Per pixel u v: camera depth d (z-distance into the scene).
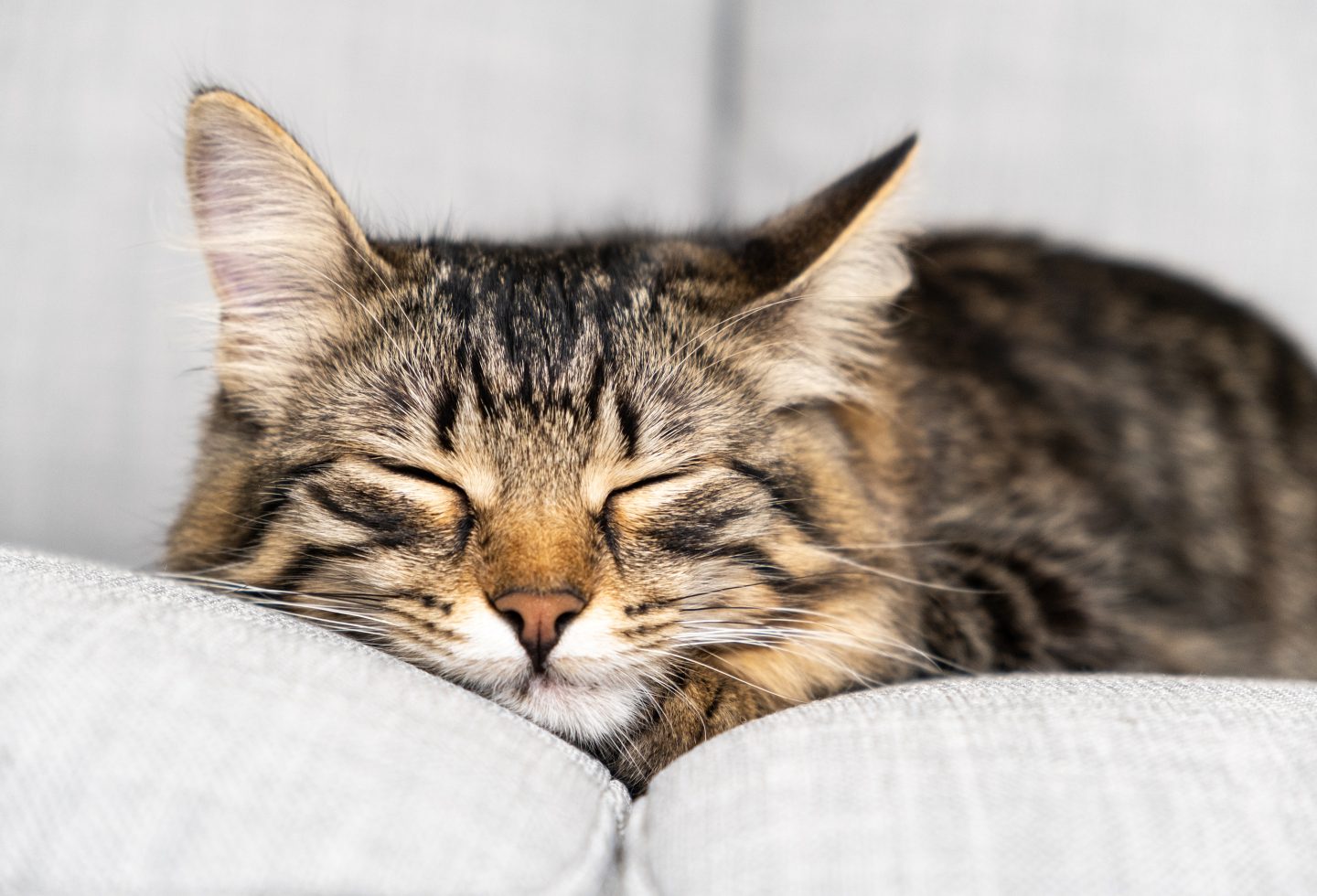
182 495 0.48
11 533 0.58
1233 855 0.34
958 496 0.50
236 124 0.44
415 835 0.34
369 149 0.61
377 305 0.45
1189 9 0.62
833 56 0.65
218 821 0.34
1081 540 0.50
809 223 0.47
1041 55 0.63
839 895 0.34
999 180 0.63
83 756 0.34
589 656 0.43
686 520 0.44
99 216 0.58
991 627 0.47
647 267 0.47
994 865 0.34
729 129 0.67
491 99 0.63
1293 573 0.54
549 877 0.35
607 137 0.65
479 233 0.59
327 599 0.43
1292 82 0.61
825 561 0.45
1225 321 0.57
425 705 0.37
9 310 0.57
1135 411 0.54
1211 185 0.62
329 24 0.61
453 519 0.43
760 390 0.46
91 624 0.37
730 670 0.45
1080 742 0.36
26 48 0.57
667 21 0.66
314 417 0.44
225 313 0.45
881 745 0.36
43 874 0.33
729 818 0.35
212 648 0.37
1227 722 0.36
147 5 0.58
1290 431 0.56
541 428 0.44
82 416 0.58
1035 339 0.54
